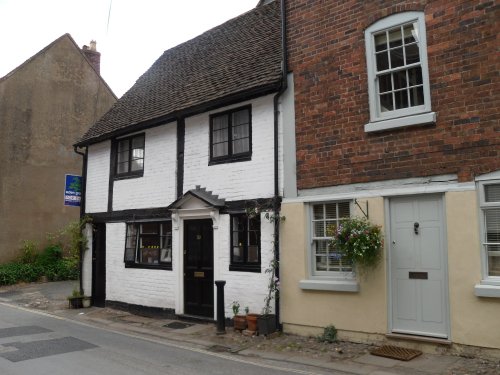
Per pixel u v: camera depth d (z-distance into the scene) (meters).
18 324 10.41
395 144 7.44
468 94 6.77
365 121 7.81
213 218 10.03
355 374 6.20
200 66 12.68
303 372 6.38
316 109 8.48
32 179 19.95
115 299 12.64
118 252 12.73
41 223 20.09
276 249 8.75
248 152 9.59
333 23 8.38
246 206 9.41
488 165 6.53
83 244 13.82
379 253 7.38
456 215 6.74
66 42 21.52
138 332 9.65
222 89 10.27
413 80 7.46
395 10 7.59
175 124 11.46
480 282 6.46
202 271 10.39
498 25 6.57
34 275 18.59
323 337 7.88
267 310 8.78
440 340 6.75
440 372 6.04
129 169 12.82
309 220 8.47
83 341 8.54
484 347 6.38
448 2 7.05
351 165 7.93
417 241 7.18
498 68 6.54
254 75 9.77
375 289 7.46
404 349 7.05
